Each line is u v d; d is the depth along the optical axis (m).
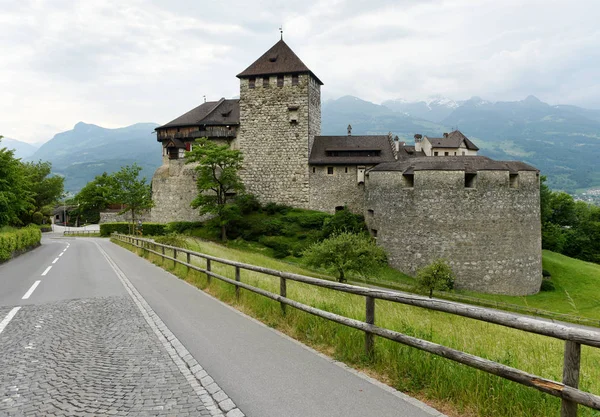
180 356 7.12
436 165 42.69
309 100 57.31
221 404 5.20
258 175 58.25
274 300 10.12
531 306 38.66
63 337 8.35
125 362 6.86
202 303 11.73
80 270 19.86
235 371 6.34
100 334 8.59
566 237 69.38
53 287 14.67
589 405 3.66
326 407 5.07
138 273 18.59
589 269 50.03
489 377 5.18
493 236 41.50
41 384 5.92
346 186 55.72
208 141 56.88
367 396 5.36
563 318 33.12
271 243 50.88
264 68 57.69
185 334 8.50
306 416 4.85
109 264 22.61
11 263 23.75
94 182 102.75
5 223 33.00
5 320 9.72
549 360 7.16
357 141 58.03
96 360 6.96
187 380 6.05
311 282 8.03
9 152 33.28
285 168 57.38
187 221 60.66
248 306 10.82
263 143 57.97
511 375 4.34
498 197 41.41
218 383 5.88
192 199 61.16
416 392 5.46
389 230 45.53
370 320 6.52
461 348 6.67
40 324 9.38
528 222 42.59
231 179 54.72
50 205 89.56
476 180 41.56
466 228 41.56
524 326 4.22
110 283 15.60
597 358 10.12
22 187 37.66
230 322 9.49
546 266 49.44
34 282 15.92
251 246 51.38
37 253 31.09
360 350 6.75
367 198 51.09
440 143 72.62
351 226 49.66
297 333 8.33
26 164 85.62
